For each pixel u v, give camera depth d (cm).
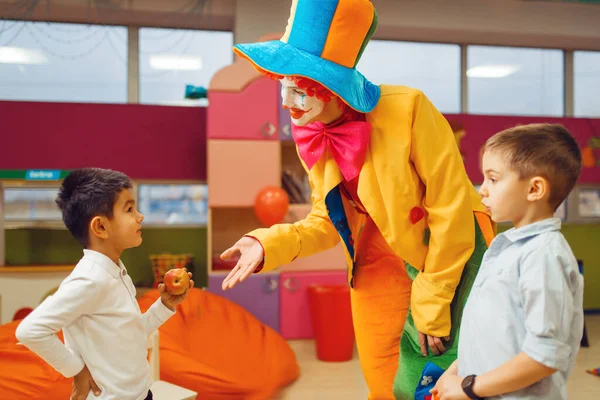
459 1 403
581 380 255
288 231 146
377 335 148
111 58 385
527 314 85
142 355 123
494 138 96
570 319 83
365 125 131
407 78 434
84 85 381
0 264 337
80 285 112
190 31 397
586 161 408
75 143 358
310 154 142
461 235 130
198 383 216
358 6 128
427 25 399
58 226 362
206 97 348
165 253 376
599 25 423
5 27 369
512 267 90
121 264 126
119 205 121
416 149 132
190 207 383
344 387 246
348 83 127
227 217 379
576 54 458
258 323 280
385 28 401
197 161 374
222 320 266
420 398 135
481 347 93
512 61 448
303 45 130
